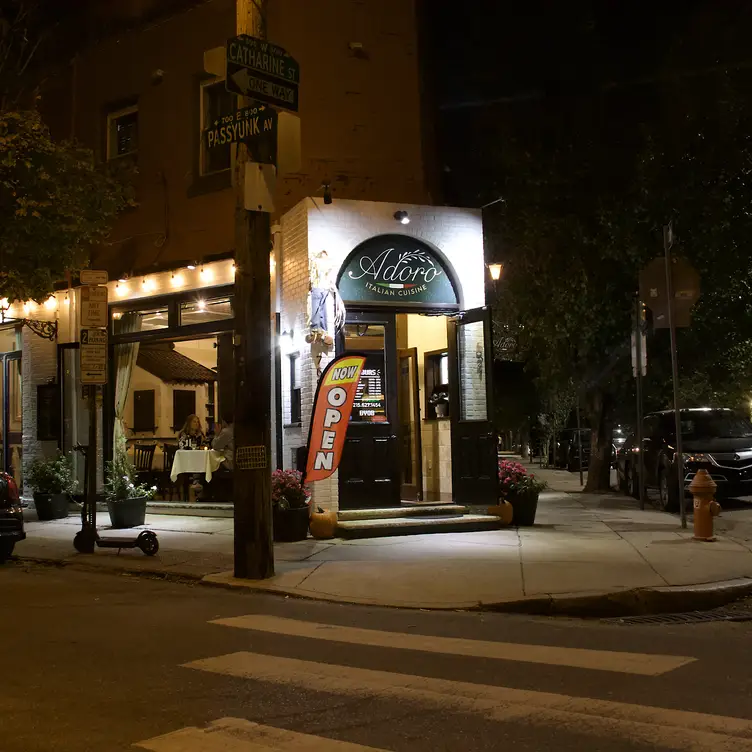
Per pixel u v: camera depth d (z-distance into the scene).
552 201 17.16
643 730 4.42
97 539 11.37
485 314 12.70
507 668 5.73
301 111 14.39
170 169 16.25
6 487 11.02
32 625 7.34
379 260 12.91
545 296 17.52
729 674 5.53
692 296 12.05
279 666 5.86
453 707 4.88
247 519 9.29
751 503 15.91
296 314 13.14
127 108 17.23
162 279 15.66
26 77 18.02
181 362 19.97
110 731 4.58
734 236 15.94
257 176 9.36
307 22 14.52
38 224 13.38
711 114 15.98
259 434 9.34
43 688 5.41
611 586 8.09
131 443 18.34
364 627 7.18
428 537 11.73
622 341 17.31
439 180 15.52
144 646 6.53
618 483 19.38
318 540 11.64
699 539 10.81
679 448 12.20
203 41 16.09
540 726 4.53
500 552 10.27
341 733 4.49
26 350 17.59
